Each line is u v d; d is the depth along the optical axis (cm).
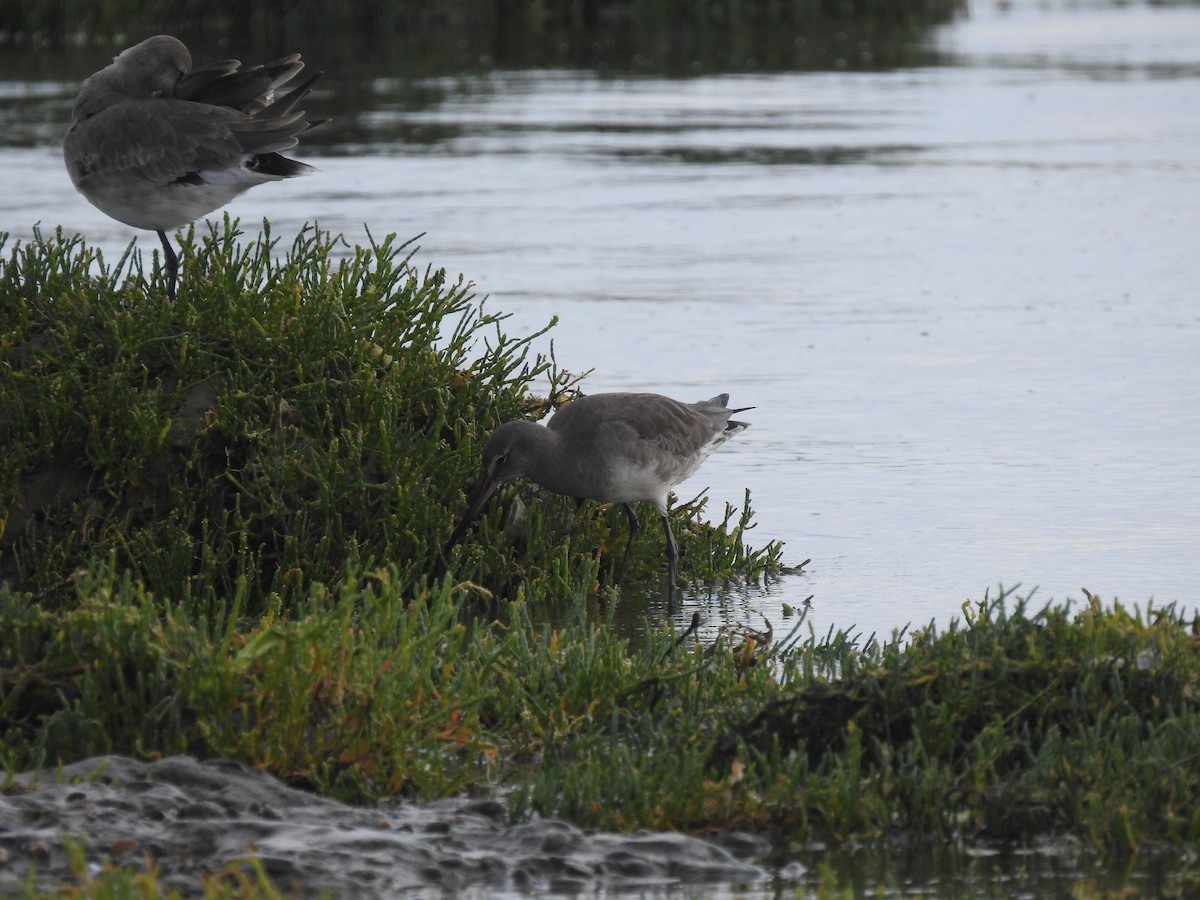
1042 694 1620
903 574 2278
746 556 2377
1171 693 1642
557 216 4709
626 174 5366
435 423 2281
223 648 1619
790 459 2784
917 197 5062
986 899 1355
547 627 1962
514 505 2331
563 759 1684
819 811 1509
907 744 1588
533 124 6366
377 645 1742
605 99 7081
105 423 2209
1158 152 5866
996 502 2558
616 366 3241
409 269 2509
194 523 2186
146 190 2364
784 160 5650
